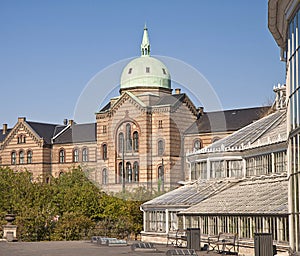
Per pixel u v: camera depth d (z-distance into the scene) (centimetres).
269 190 3325
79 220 4591
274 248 2605
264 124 4306
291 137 2203
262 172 3791
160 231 4144
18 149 9975
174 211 4009
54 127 10219
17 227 4428
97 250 3109
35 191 5081
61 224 4569
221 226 3378
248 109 8319
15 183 5172
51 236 4519
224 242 3048
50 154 9794
